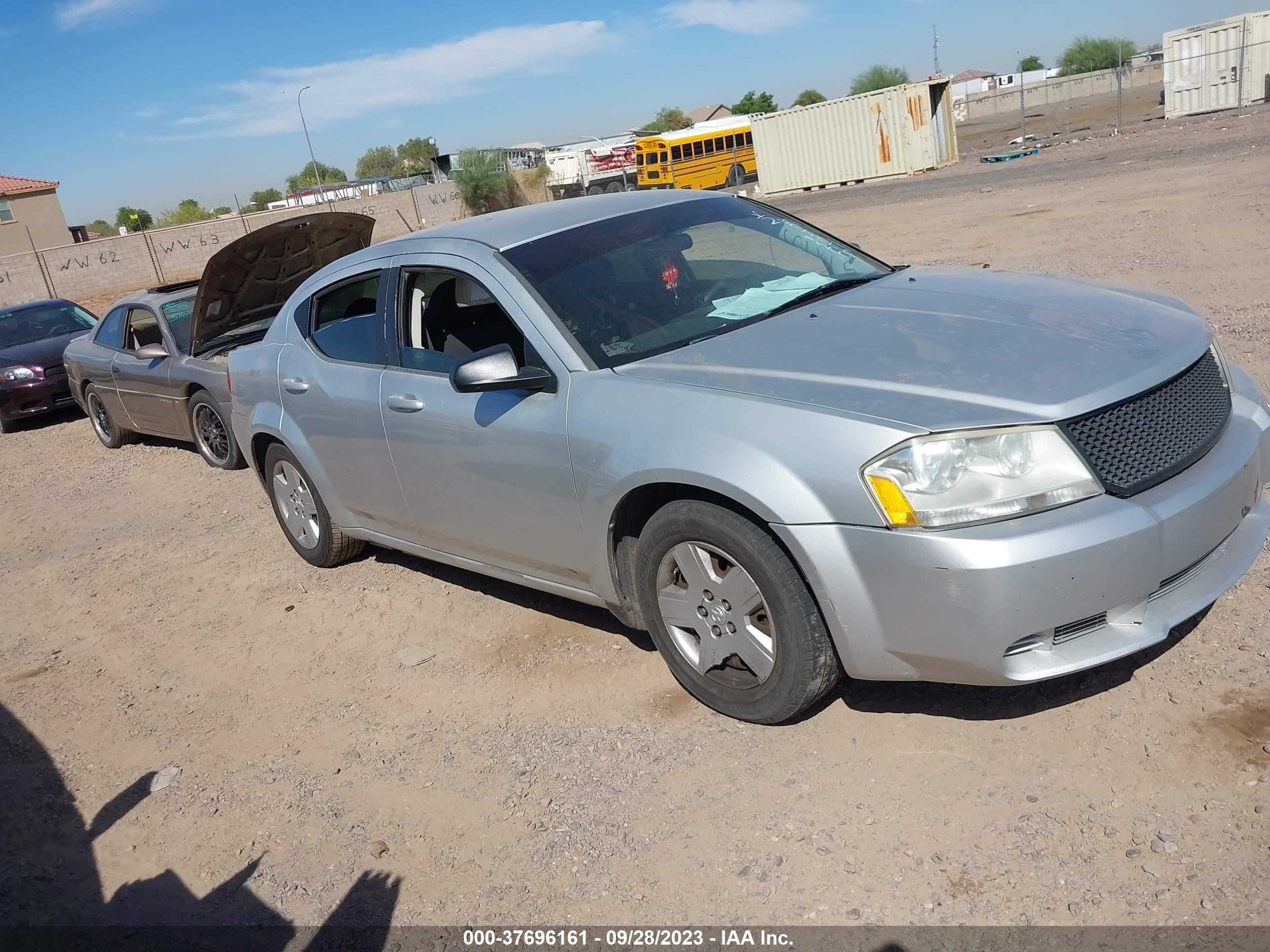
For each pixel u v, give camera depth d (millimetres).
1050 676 2805
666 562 3508
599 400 3521
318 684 4516
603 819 3193
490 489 4020
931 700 3410
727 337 3662
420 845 3273
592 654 4227
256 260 7336
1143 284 8906
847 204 24500
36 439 11812
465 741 3809
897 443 2826
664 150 42031
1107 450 2852
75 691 4938
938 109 31703
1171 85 31547
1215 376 3332
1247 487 3123
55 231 56531
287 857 3348
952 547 2738
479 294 4066
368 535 5160
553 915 2846
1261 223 10875
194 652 5117
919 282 4070
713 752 3398
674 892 2824
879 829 2889
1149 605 2904
